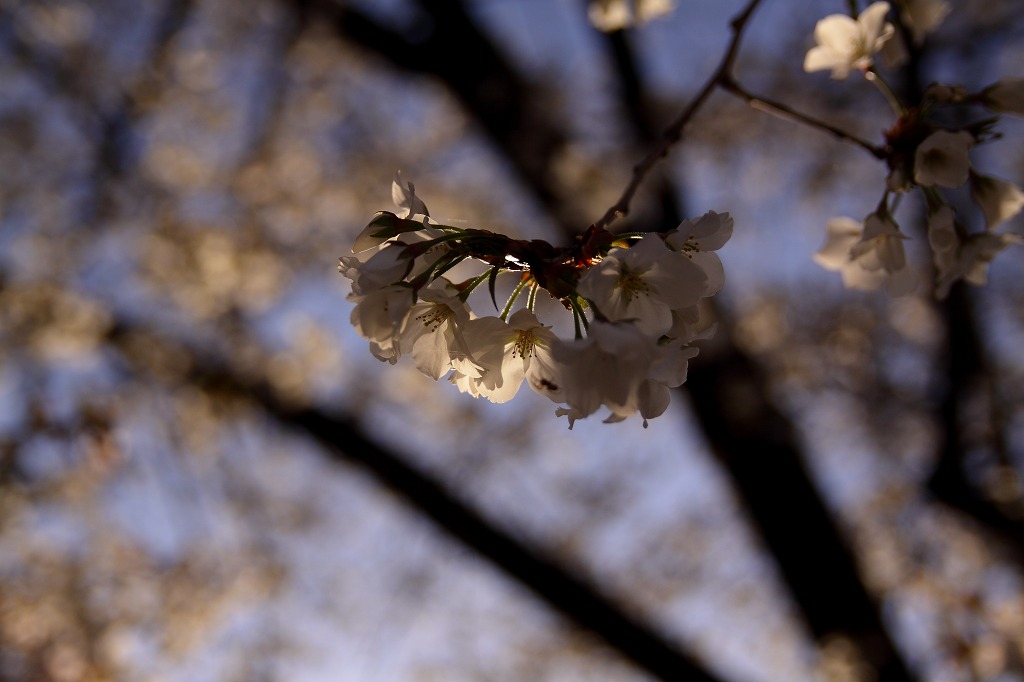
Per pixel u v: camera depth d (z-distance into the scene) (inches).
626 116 264.5
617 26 121.4
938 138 70.9
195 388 273.4
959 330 287.9
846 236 89.7
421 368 59.0
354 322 56.1
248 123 295.7
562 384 53.7
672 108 281.9
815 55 83.3
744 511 292.2
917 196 252.7
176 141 284.7
